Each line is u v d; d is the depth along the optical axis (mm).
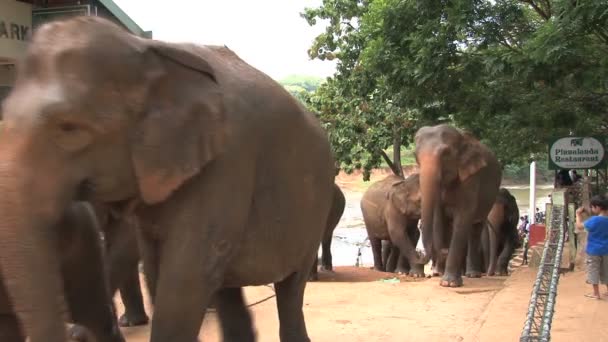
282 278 4391
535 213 24000
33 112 2803
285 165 4031
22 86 2953
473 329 7070
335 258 23969
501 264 15734
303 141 4195
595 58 9672
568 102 11539
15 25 10492
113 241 5223
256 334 4996
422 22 11234
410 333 6977
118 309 7559
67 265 3656
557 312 7863
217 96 3420
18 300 2775
